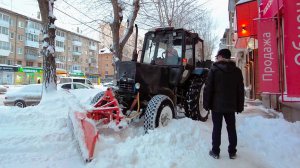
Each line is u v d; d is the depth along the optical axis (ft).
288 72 15.69
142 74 18.01
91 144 12.48
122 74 18.25
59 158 13.03
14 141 14.96
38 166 12.04
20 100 43.16
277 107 27.14
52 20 31.27
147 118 16.43
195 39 23.80
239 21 32.14
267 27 21.11
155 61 22.47
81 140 12.98
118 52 39.19
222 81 13.62
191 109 21.61
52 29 31.09
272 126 18.58
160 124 16.71
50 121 19.22
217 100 13.61
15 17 156.35
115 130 15.47
